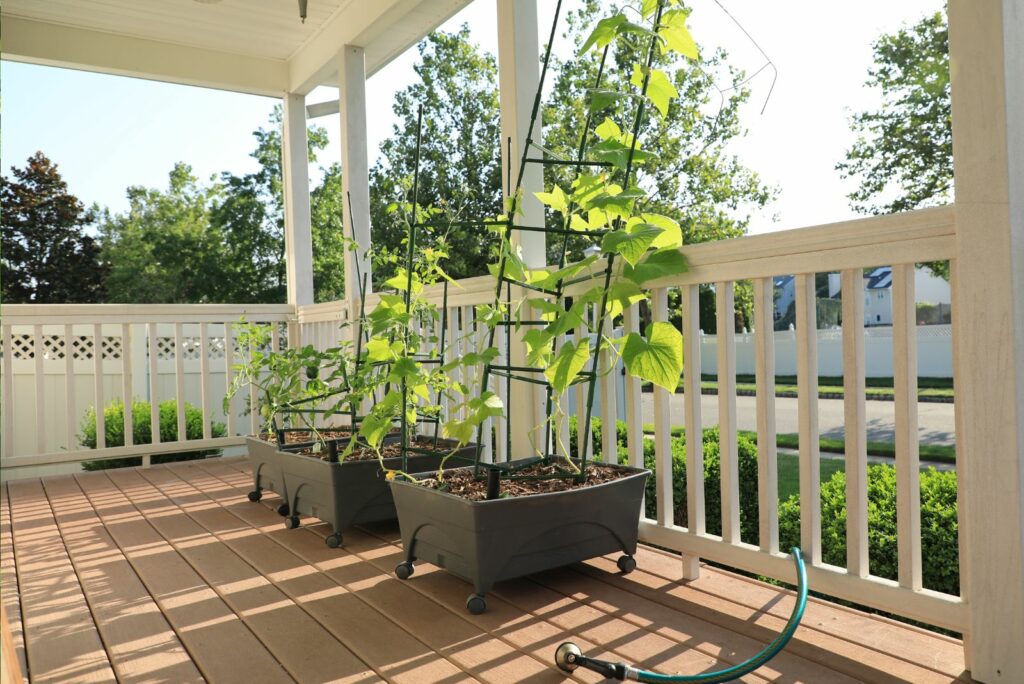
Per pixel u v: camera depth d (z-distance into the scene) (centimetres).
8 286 1280
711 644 160
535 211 265
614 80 595
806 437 172
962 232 135
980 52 131
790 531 254
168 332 737
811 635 163
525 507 186
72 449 414
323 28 414
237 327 361
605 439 235
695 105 749
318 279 1304
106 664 160
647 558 226
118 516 308
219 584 212
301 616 185
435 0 361
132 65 425
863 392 162
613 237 177
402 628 175
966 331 136
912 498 152
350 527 277
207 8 390
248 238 1432
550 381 205
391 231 783
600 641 164
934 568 203
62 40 410
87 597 204
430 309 287
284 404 312
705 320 913
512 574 187
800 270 169
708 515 321
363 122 395
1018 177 131
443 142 753
